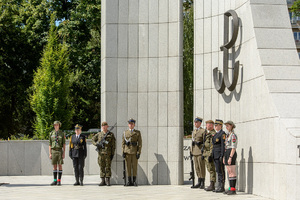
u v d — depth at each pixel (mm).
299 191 10375
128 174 15617
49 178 20203
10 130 39031
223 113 15094
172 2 16453
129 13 16688
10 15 37688
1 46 37625
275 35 13008
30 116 38844
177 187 15164
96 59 36125
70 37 35469
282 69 12477
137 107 16484
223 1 15305
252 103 13141
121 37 16641
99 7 34812
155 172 16219
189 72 34125
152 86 16453
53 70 30719
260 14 13258
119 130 16438
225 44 14430
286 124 11039
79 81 36500
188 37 34344
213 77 15266
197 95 15930
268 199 11680
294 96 11852
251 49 13250
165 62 16422
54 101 29984
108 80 16516
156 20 16578
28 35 37125
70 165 22500
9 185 16266
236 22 14047
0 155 22109
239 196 12391
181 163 16141
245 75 13703
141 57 16578
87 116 38625
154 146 16297
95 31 36125
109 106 16453
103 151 15703
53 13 34906
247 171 13422
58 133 16109
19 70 38531
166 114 16312
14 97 38594
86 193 13188
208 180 15336
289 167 10734
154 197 12102
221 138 13422
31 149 22312
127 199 11633
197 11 16094
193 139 14836
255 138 12883
